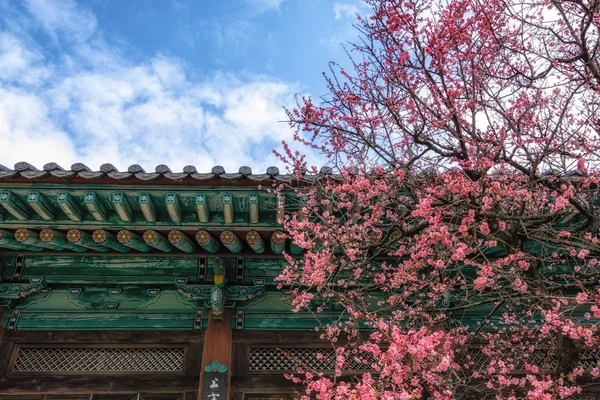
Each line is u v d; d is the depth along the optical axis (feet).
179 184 17.38
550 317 12.65
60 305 20.88
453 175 14.34
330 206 17.25
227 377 19.47
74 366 19.95
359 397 12.73
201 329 20.76
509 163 14.85
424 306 17.93
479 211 13.42
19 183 16.92
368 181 14.82
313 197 16.47
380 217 17.03
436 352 13.57
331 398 14.34
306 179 16.89
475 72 16.57
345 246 15.53
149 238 18.60
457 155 14.80
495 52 17.29
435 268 17.04
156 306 21.16
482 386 19.21
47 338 20.16
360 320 21.09
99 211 17.62
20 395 19.07
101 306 20.94
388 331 13.80
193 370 19.84
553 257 18.39
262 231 19.10
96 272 21.20
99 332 20.44
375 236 16.89
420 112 15.06
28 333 20.21
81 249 20.24
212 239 19.48
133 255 21.44
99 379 19.54
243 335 20.66
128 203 17.88
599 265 16.79
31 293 20.84
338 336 20.84
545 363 15.12
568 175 15.52
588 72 16.21
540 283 14.62
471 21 15.99
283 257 21.79
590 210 14.49
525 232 13.73
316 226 16.14
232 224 18.62
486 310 21.44
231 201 17.40
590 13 14.30
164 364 20.22
